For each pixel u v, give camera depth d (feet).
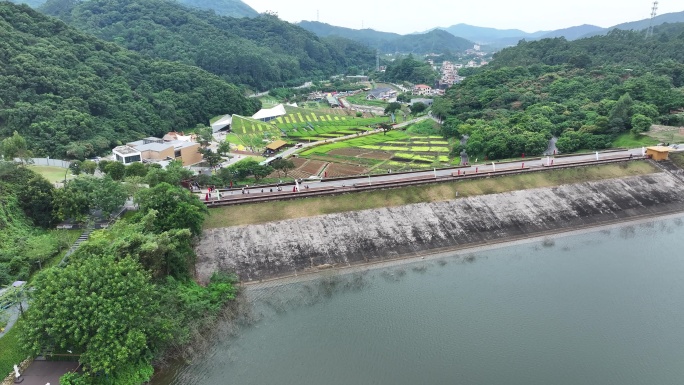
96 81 536.83
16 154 326.44
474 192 294.05
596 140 397.19
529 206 290.15
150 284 163.63
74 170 340.59
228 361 160.86
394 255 243.19
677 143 374.84
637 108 416.26
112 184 243.60
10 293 153.69
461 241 258.16
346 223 257.96
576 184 314.35
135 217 209.56
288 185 299.58
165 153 430.61
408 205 276.62
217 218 250.16
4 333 153.79
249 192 284.41
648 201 307.17
